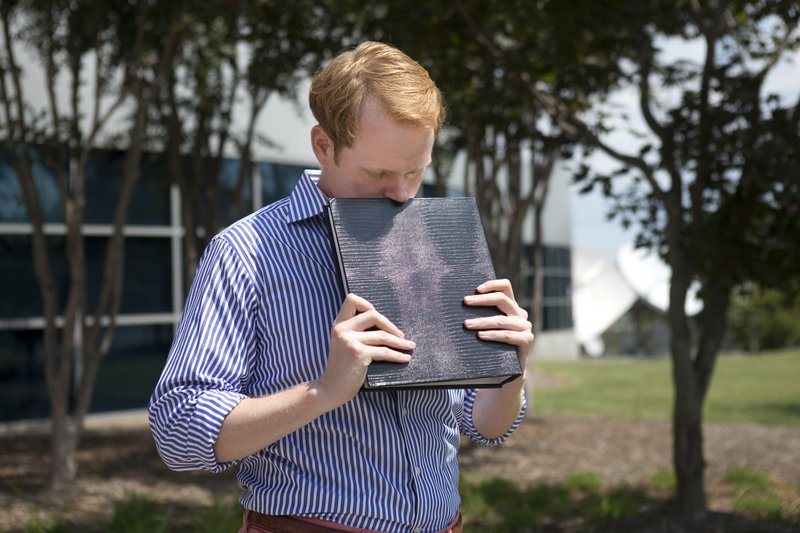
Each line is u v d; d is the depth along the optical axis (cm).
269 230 158
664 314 2998
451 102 618
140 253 1087
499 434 182
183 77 818
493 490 667
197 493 681
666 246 569
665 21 523
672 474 725
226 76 890
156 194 1097
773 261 530
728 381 1681
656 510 585
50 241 1010
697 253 536
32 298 997
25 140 686
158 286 1104
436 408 165
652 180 542
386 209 156
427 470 159
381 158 151
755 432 1026
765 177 485
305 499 153
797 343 2483
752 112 510
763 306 591
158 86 692
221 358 149
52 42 688
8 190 978
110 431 966
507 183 1127
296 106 852
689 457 564
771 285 538
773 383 1623
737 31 573
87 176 1035
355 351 138
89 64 1002
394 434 156
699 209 545
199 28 617
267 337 154
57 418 689
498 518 605
